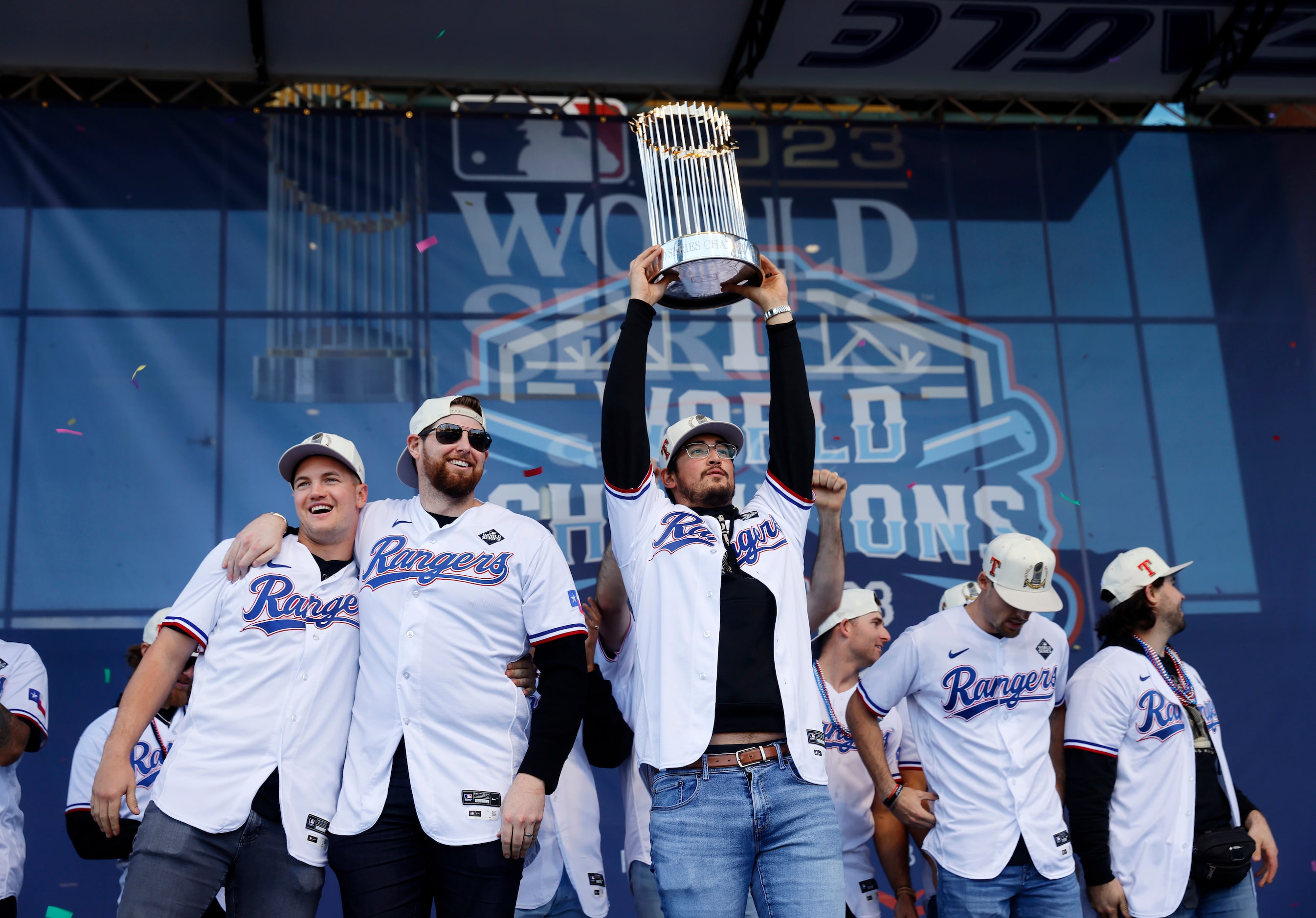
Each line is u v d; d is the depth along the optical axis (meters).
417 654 2.43
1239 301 5.24
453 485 2.65
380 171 5.01
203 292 4.73
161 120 4.92
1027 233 5.25
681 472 2.82
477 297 4.91
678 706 2.38
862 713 3.24
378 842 2.36
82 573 4.32
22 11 4.82
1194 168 5.40
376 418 4.70
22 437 4.43
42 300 4.61
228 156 4.92
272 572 2.62
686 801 2.31
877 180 5.27
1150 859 3.18
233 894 2.46
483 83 5.43
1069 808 3.22
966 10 5.15
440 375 4.80
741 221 2.88
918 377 5.01
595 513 4.71
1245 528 4.90
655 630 2.49
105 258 4.70
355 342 4.78
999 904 3.03
